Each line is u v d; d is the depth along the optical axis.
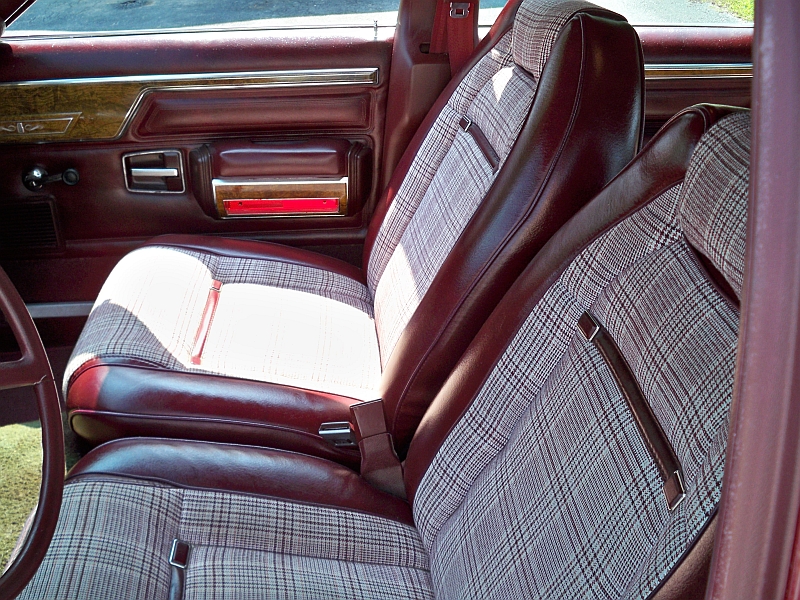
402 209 1.48
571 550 0.70
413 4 1.54
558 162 0.97
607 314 0.78
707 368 0.61
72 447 1.54
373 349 1.42
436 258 1.21
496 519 0.85
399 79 1.60
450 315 1.09
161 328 1.30
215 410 1.16
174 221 1.74
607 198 0.83
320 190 1.70
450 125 1.40
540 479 0.80
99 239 1.73
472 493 0.94
